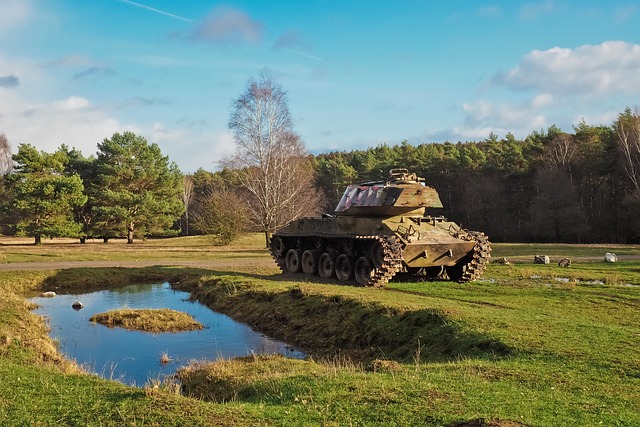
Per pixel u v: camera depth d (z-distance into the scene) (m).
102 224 55.66
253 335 17.02
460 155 78.31
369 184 24.27
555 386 8.27
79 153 62.50
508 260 32.56
